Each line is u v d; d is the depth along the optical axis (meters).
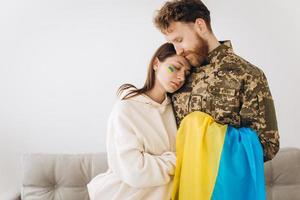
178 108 1.17
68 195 1.63
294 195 1.61
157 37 1.81
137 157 1.05
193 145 1.07
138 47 1.82
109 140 1.13
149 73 1.17
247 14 1.79
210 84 1.10
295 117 1.82
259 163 1.01
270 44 1.81
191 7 1.11
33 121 1.84
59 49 1.82
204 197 1.03
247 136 1.02
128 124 1.09
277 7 1.79
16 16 1.81
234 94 1.06
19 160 1.85
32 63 1.82
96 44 1.82
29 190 1.63
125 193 1.10
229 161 1.01
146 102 1.13
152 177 1.05
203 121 1.06
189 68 1.14
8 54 1.82
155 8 1.80
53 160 1.66
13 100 1.83
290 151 1.66
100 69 1.83
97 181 1.19
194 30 1.12
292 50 1.81
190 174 1.07
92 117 1.85
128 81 1.83
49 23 1.82
